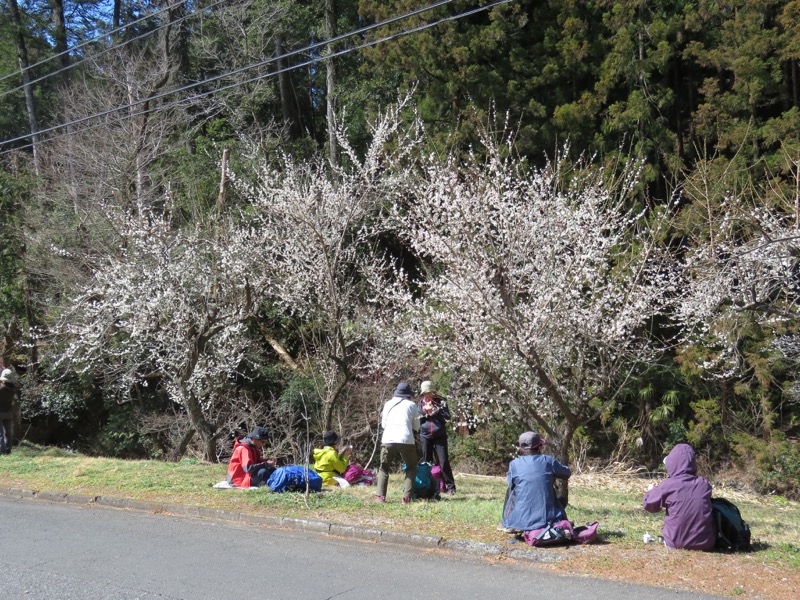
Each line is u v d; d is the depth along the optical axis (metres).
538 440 7.28
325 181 14.72
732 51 17.39
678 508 6.63
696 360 15.84
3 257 20.66
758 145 17.41
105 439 19.75
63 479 11.25
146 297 14.20
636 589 5.66
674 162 17.20
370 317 15.79
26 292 20.33
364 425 16.25
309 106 31.91
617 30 18.56
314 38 29.08
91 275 18.14
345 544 7.34
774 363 15.51
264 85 26.92
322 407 16.80
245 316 14.34
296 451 14.62
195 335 14.84
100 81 28.88
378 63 20.28
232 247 14.23
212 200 22.20
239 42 27.44
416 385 16.06
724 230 13.55
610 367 9.85
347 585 5.91
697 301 12.68
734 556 6.41
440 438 10.53
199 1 30.16
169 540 7.53
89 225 19.17
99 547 7.22
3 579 6.10
